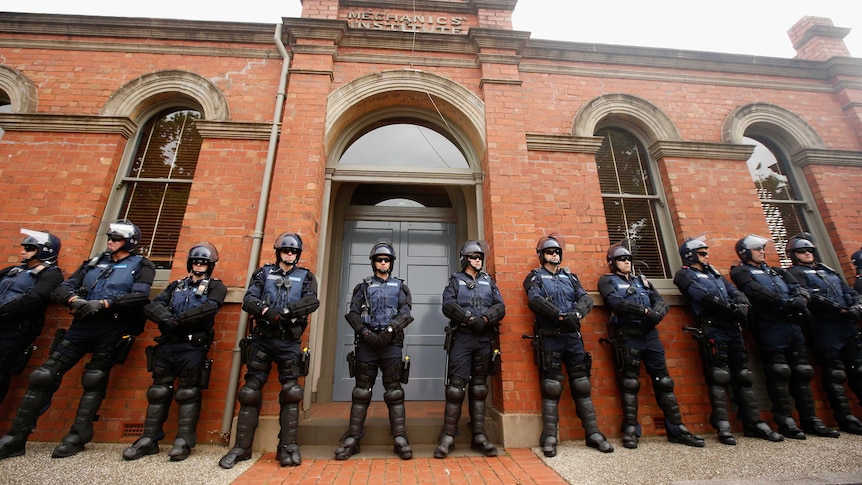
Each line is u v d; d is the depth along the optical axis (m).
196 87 4.93
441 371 5.33
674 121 5.47
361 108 5.13
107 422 3.59
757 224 4.95
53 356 3.25
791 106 5.82
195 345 3.35
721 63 5.83
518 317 4.05
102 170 4.45
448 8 5.77
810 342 4.37
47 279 3.49
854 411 4.27
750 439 3.74
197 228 4.26
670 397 3.74
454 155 5.62
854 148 5.69
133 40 5.09
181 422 3.25
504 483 2.67
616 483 2.64
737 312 3.75
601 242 4.63
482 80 5.11
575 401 3.69
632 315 3.79
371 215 5.91
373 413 4.36
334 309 5.42
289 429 3.17
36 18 4.96
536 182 4.80
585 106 5.27
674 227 4.99
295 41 5.15
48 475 2.71
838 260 5.12
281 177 4.36
